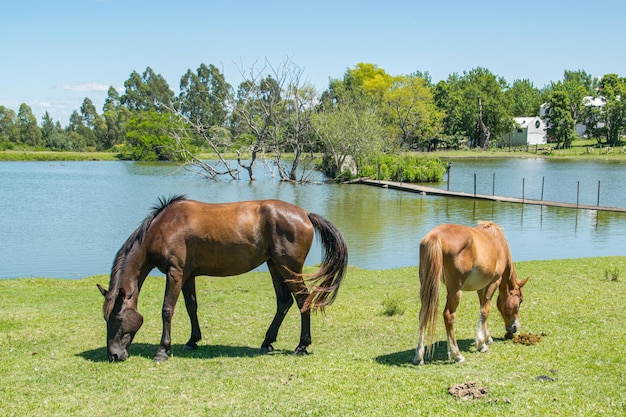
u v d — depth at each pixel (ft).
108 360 24.44
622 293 36.76
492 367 23.00
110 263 61.31
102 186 151.23
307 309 25.63
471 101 337.93
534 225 85.35
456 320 32.09
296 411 18.37
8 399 19.51
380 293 40.29
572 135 333.83
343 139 164.14
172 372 22.85
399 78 269.03
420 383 20.81
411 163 174.50
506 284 27.30
